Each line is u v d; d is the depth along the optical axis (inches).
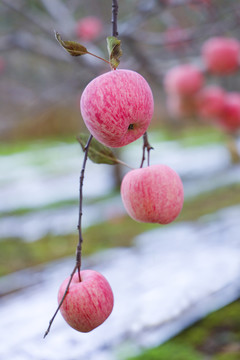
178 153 458.6
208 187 306.3
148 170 41.4
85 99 32.8
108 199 303.4
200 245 171.6
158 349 101.2
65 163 452.4
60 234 229.6
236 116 127.4
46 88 196.9
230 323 111.1
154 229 213.8
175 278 138.1
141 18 121.0
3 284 157.6
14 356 98.3
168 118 609.9
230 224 201.0
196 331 110.1
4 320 119.0
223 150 448.1
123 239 206.7
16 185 370.3
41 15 158.1
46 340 105.5
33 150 542.3
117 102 31.9
